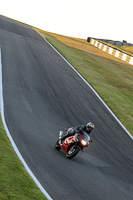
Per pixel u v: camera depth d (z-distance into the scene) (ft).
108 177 110.52
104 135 165.17
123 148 156.15
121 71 418.51
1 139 102.37
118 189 102.63
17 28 462.19
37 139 121.60
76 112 185.26
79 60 381.40
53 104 182.70
